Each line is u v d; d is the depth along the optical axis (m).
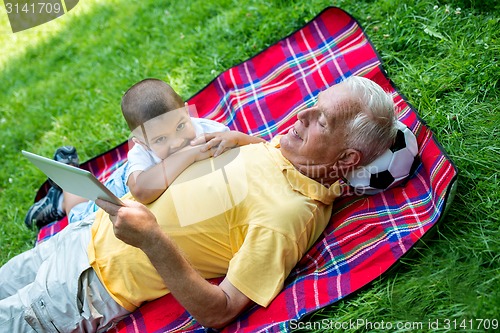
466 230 2.37
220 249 2.46
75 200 3.17
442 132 2.81
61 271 2.47
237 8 4.43
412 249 2.30
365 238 2.42
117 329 2.49
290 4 4.17
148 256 2.15
